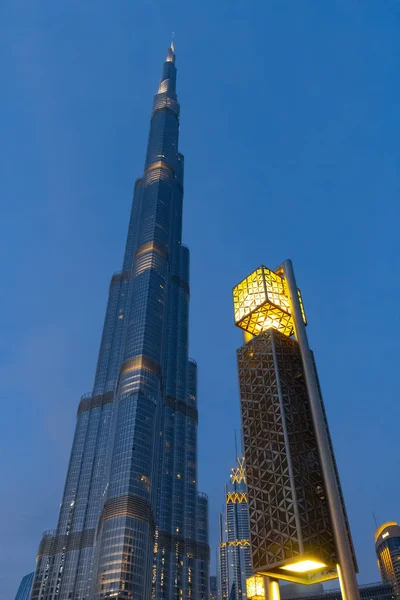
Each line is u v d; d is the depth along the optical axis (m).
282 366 52.72
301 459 47.25
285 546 42.56
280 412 49.50
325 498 44.88
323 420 45.69
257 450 50.28
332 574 41.44
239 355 57.69
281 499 45.44
